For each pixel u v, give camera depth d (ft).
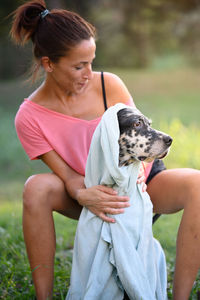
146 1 91.15
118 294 12.80
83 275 12.92
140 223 12.87
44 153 14.61
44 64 13.97
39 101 14.99
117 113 13.53
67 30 13.43
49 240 13.43
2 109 69.15
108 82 15.26
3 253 18.45
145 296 12.20
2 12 78.38
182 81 90.07
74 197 13.66
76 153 14.51
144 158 13.29
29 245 13.43
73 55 13.39
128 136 13.26
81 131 14.71
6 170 44.01
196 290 14.88
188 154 37.45
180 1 89.40
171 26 98.02
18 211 26.50
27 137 14.71
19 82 88.17
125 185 12.80
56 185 13.82
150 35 103.76
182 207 13.66
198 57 107.34
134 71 105.19
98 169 13.10
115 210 12.71
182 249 13.01
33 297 14.98
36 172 41.83
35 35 14.07
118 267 12.35
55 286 15.48
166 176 14.17
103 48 106.42
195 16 92.43
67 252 19.22
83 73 13.69
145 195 13.29
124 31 102.68
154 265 12.83
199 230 12.86
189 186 13.43
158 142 13.16
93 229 12.94
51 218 13.58
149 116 59.31
